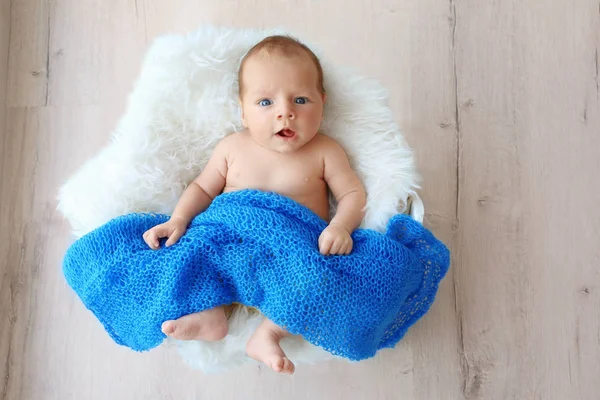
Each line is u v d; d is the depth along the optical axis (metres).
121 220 1.06
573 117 1.42
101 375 1.33
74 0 1.50
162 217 1.12
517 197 1.39
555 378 1.32
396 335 1.17
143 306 1.03
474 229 1.37
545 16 1.46
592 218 1.37
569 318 1.34
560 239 1.37
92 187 1.11
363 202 1.14
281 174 1.14
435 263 1.10
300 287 1.00
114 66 1.46
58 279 1.37
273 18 1.48
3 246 1.38
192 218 1.12
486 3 1.47
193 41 1.16
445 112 1.43
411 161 1.15
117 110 1.44
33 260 1.38
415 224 1.09
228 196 1.10
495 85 1.44
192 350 1.07
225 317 1.06
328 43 1.46
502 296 1.35
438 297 1.35
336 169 1.15
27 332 1.35
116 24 1.48
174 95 1.16
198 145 1.20
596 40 1.45
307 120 1.08
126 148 1.13
